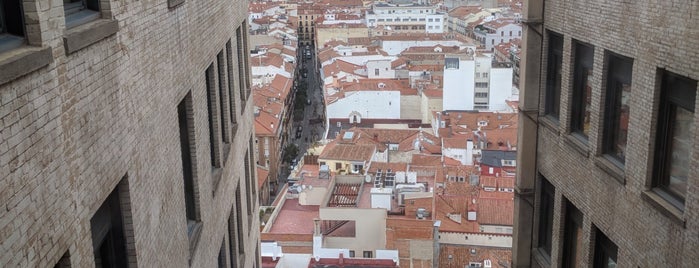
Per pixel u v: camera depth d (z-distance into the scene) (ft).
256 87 427.33
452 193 232.32
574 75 56.65
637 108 43.73
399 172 224.53
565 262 61.26
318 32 620.08
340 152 272.72
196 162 52.19
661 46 40.29
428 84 406.00
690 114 39.09
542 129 65.00
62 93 26.58
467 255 197.36
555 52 62.44
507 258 196.24
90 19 31.22
